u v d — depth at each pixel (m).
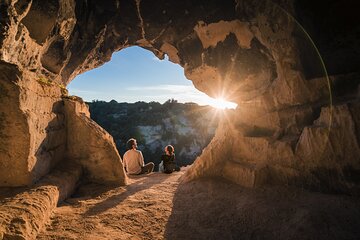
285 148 5.10
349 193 4.09
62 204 4.04
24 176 3.72
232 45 11.62
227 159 6.47
